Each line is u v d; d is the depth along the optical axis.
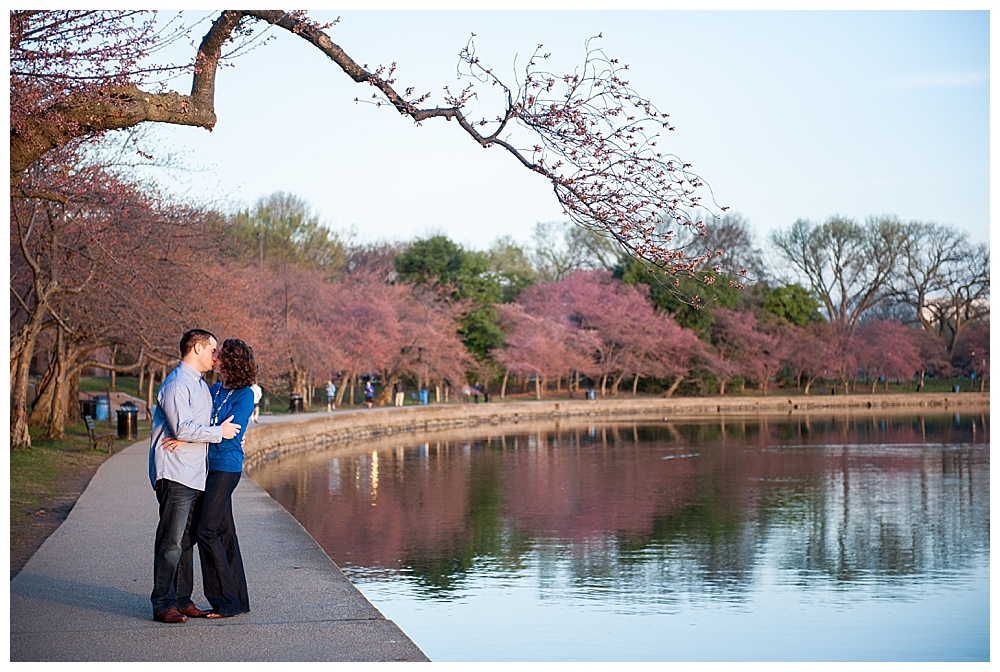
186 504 7.12
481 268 71.50
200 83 9.56
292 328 48.94
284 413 48.22
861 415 70.06
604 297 76.94
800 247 88.44
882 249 85.75
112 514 13.11
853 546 20.27
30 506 14.80
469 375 69.81
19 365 23.80
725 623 13.96
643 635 13.16
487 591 15.53
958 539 21.23
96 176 20.61
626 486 29.33
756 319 82.50
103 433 30.16
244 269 44.12
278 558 9.87
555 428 56.38
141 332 26.00
